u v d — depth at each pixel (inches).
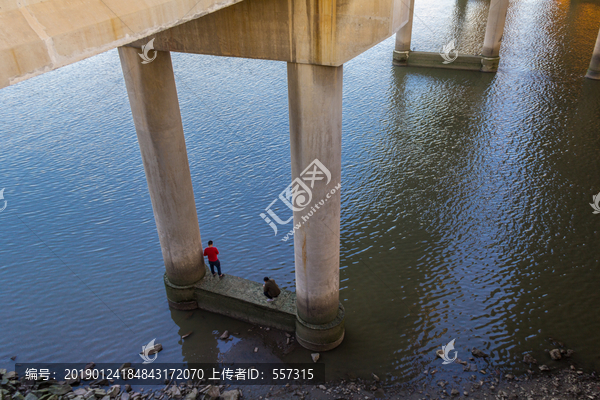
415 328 494.6
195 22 335.9
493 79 1224.8
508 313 509.0
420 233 649.0
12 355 483.5
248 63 1413.6
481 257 597.0
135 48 369.7
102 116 1095.6
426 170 808.9
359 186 770.2
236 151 892.6
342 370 448.1
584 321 493.4
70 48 186.4
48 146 954.1
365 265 593.3
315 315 447.5
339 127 350.6
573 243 610.9
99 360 474.6
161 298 553.9
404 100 1127.0
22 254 637.3
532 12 1855.3
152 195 454.9
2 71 165.0
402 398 416.8
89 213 726.5
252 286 514.0
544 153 839.7
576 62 1298.0
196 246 502.3
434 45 1531.7
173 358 471.5
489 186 749.9
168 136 418.3
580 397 409.4
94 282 582.6
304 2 288.2
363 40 308.7
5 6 167.0
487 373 439.2
